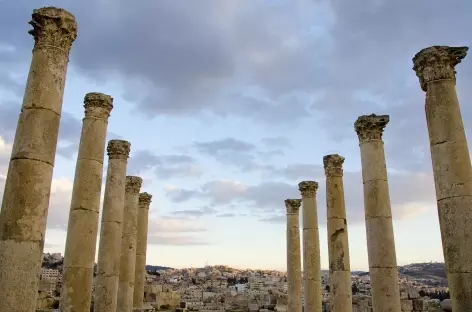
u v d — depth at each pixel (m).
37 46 12.66
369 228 18.02
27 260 10.91
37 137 11.81
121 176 21.92
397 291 17.12
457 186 12.87
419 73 14.54
